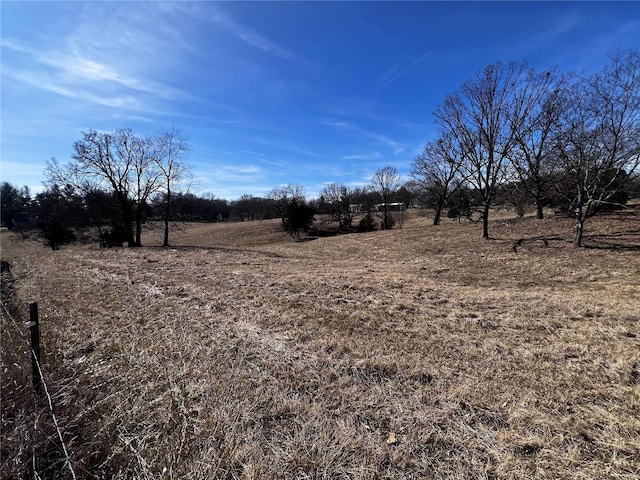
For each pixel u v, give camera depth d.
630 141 11.21
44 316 6.49
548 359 4.11
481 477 2.36
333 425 2.96
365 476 2.40
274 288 8.29
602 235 13.98
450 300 7.03
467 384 3.54
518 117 15.71
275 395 3.45
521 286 9.01
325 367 4.04
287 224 39.84
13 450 2.54
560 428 2.80
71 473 2.44
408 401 3.29
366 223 40.56
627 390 3.32
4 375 3.61
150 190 25.39
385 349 4.52
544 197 18.67
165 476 2.40
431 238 19.83
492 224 20.97
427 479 2.36
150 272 11.23
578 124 12.55
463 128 16.83
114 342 5.06
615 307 6.22
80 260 15.73
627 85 10.99
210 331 5.38
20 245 36.22
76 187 25.02
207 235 43.19
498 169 16.52
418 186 34.81
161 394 3.54
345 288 8.29
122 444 2.79
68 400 3.38
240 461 2.57
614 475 2.32
